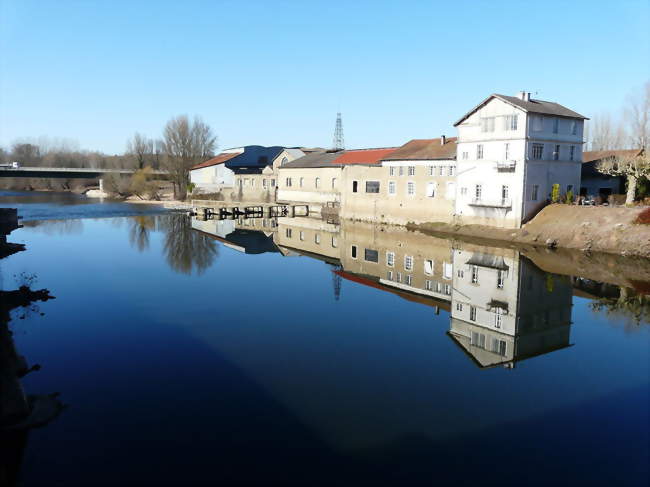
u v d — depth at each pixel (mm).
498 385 16359
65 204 91312
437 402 15031
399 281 32375
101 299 26547
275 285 30859
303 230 60656
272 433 13070
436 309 25688
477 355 19031
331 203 73312
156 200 103312
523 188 45781
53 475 11078
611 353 19375
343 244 48562
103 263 36656
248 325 22547
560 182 48812
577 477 11359
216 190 98062
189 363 17859
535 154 46406
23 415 13633
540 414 14375
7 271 33062
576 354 19250
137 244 46312
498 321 23578
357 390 15812
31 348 19094
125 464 11547
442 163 54219
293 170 80875
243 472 11328
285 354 18938
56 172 100062
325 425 13539
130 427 13266
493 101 47562
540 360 18609
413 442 12758
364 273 34906
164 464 11570
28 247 43188
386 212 62250
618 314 24422
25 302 25703
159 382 16188
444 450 12414
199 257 40406
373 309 25609
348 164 67812
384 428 13438
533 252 40656
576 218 42844
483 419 14047
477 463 11867
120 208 85750
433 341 20656
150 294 27891
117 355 18547
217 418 13836
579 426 13695
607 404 15039
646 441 12945
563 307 25797
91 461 11656
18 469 11312
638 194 44594
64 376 16516
